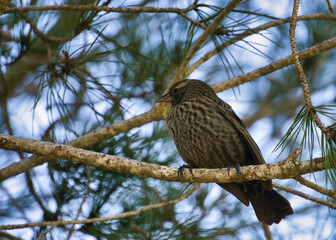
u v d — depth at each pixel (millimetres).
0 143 7633
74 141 9836
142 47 11156
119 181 9984
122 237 9281
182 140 9617
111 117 10570
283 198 9109
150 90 11234
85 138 9852
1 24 10492
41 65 11648
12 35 10773
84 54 9188
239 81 10336
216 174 7520
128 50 10891
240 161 9523
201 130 9367
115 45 10594
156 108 10102
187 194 8930
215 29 9320
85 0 9219
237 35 9383
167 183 10547
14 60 10133
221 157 9477
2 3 7484
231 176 7387
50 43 10039
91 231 9266
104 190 9852
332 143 6207
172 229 9375
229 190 9391
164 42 10703
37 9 8812
